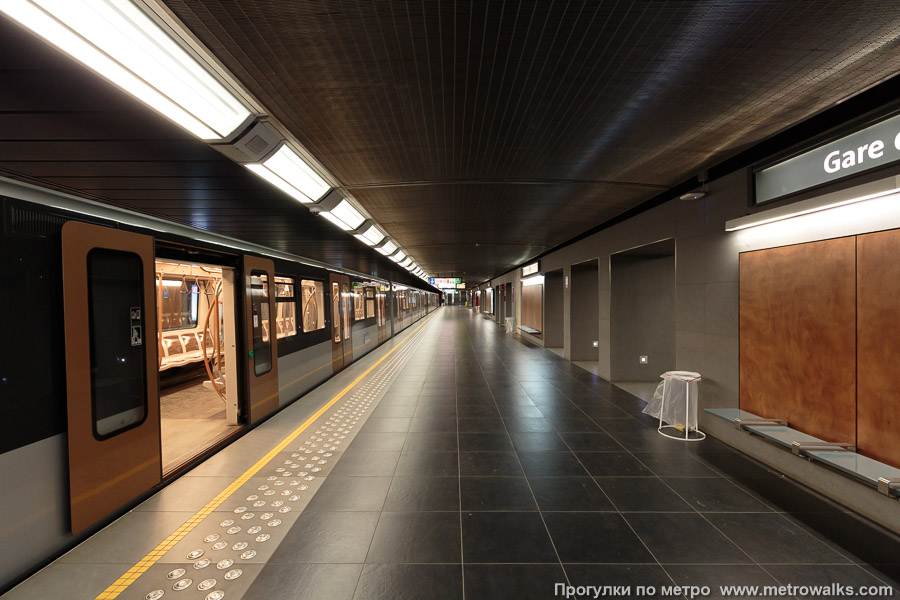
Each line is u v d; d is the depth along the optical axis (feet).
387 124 9.07
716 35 6.21
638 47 6.50
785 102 8.49
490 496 10.56
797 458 11.25
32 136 7.48
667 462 12.64
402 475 11.87
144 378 10.68
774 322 11.80
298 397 21.45
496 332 61.72
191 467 12.42
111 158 8.69
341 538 8.79
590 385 23.98
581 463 12.64
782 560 7.89
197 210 13.53
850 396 9.66
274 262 19.40
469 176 13.08
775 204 11.43
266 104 7.87
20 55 4.95
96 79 5.55
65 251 8.64
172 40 5.18
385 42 6.13
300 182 11.10
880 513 9.00
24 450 7.78
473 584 7.34
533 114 8.82
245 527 9.26
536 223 21.90
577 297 32.71
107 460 9.45
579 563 7.88
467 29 5.89
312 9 5.29
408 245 29.68
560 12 5.58
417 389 23.27
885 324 8.87
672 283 24.45
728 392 13.73
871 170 8.71
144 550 8.48
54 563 8.10
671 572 7.59
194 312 30.71
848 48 6.63
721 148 11.05
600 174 13.19
